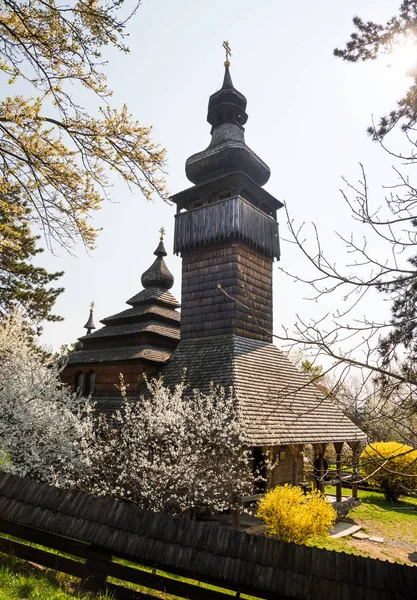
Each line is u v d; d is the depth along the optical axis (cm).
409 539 1411
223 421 1245
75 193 865
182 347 1844
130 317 1994
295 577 527
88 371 1909
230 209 1878
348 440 1639
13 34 680
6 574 565
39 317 2111
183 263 2003
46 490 695
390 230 477
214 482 1134
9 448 1298
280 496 1132
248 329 1836
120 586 602
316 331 469
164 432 1207
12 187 855
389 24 698
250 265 1919
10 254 1964
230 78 2328
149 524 615
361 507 1820
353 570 525
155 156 868
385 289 579
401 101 692
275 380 1664
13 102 791
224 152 2028
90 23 680
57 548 658
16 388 1398
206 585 849
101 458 1184
